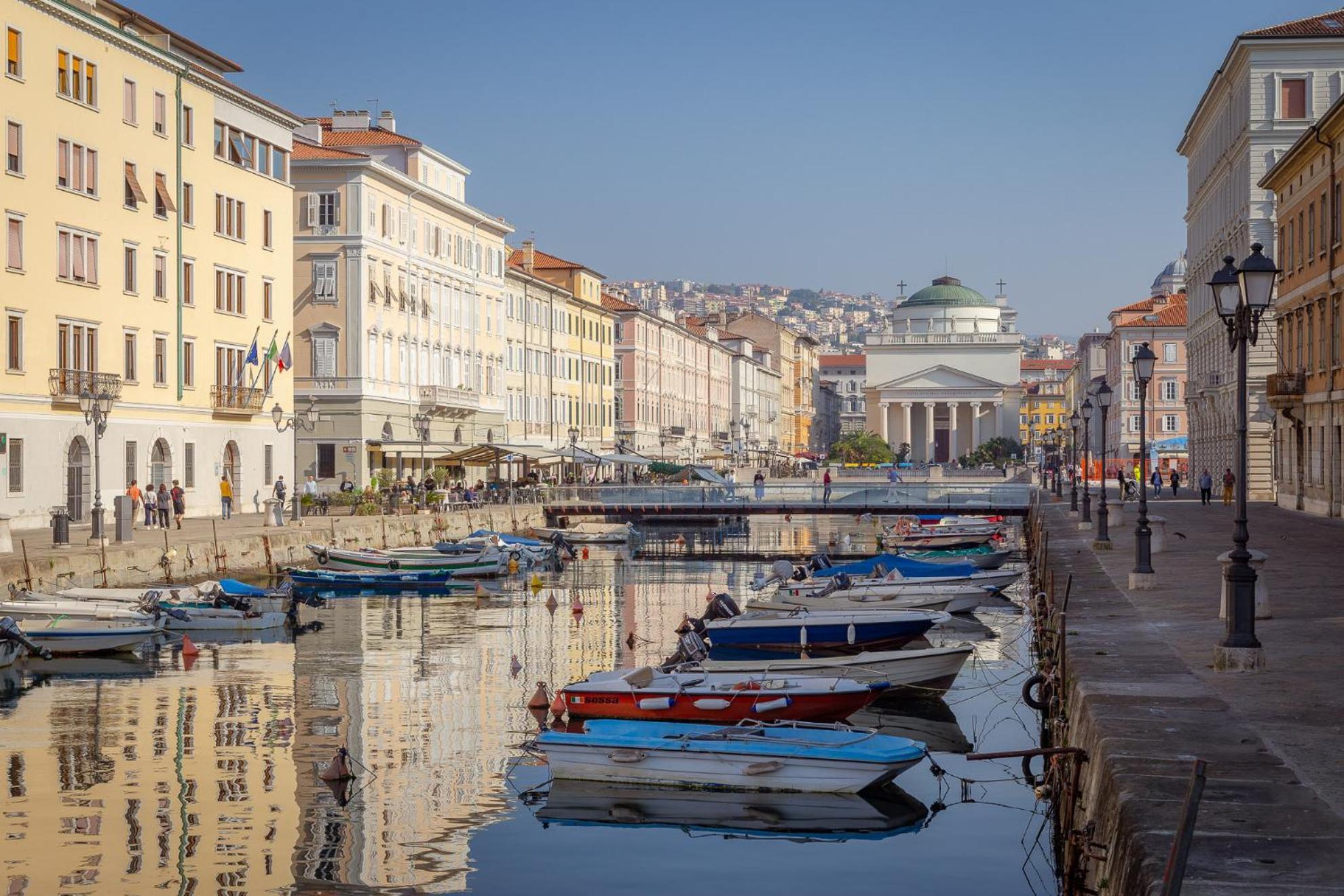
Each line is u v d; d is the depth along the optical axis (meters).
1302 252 63.81
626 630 41.12
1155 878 9.14
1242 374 19.55
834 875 16.75
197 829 18.72
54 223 54.59
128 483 59.56
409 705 28.27
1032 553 57.44
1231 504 72.62
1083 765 14.97
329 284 82.12
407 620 43.66
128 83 59.97
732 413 197.00
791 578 48.28
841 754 19.86
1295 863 9.31
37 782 21.34
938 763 22.80
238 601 40.62
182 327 64.25
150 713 27.22
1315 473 61.81
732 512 82.06
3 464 51.31
